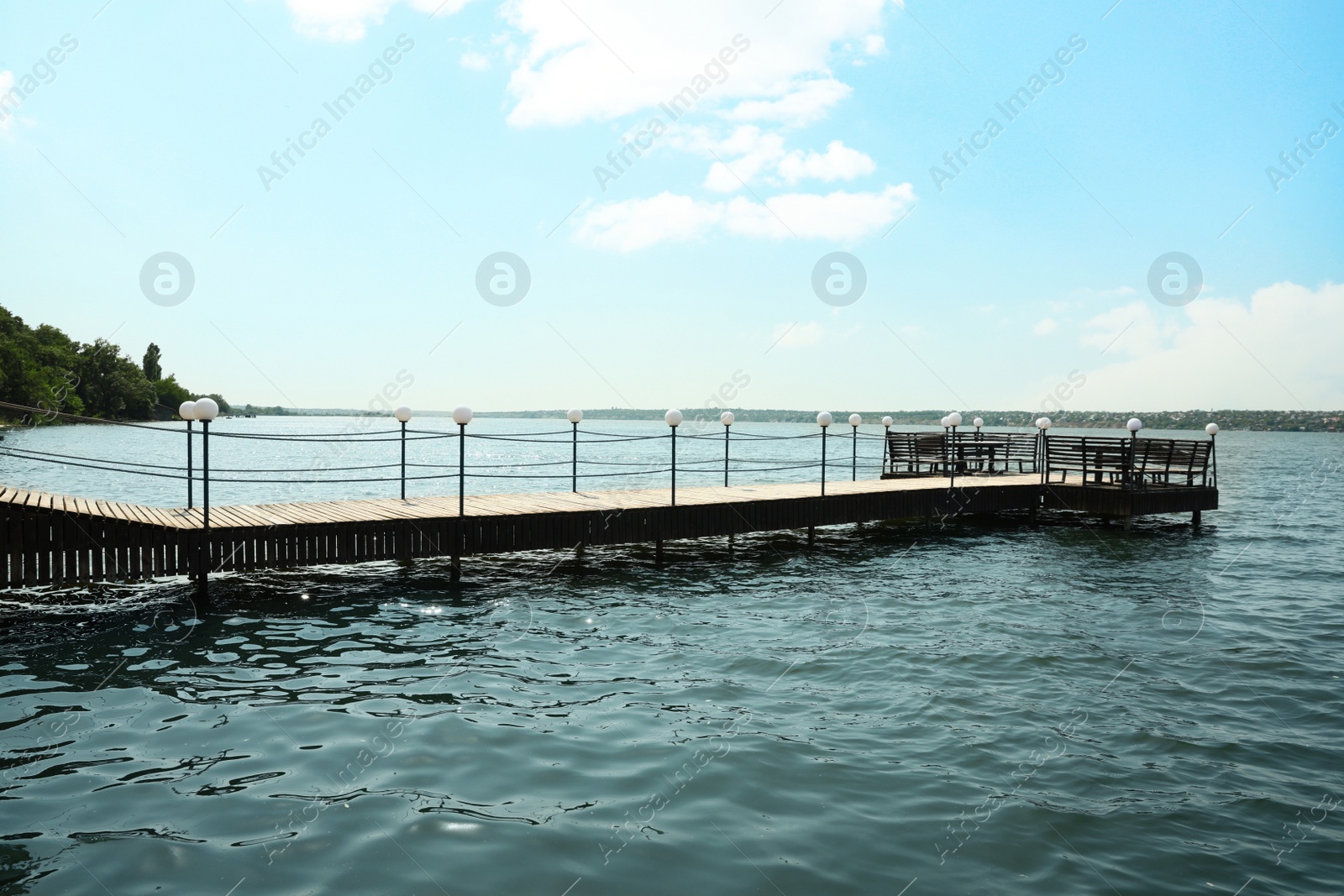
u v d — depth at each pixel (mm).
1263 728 6719
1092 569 13859
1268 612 10781
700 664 8312
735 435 17188
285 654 8469
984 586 12352
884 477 21766
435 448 58406
